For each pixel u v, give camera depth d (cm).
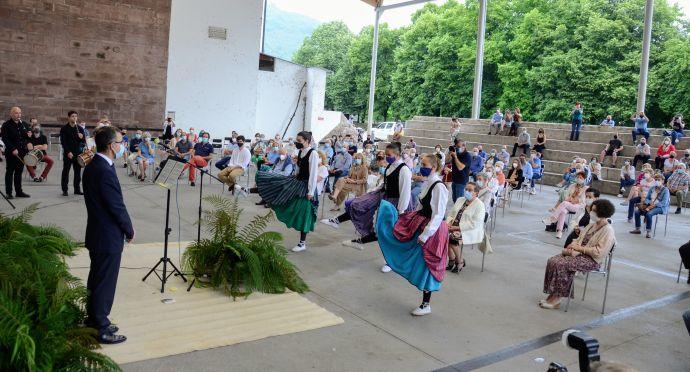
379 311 558
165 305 514
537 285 693
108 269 423
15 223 579
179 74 2280
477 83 2548
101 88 2088
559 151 2075
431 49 4266
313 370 413
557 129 2217
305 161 760
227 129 2398
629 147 1947
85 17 2027
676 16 3381
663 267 834
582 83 3247
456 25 4206
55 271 446
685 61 2947
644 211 1087
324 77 2933
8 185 998
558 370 205
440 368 434
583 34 3416
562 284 594
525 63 3650
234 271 566
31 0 1938
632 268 816
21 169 1008
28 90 1970
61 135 1055
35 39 1959
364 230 768
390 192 700
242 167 1246
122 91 2127
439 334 507
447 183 1419
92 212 418
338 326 507
